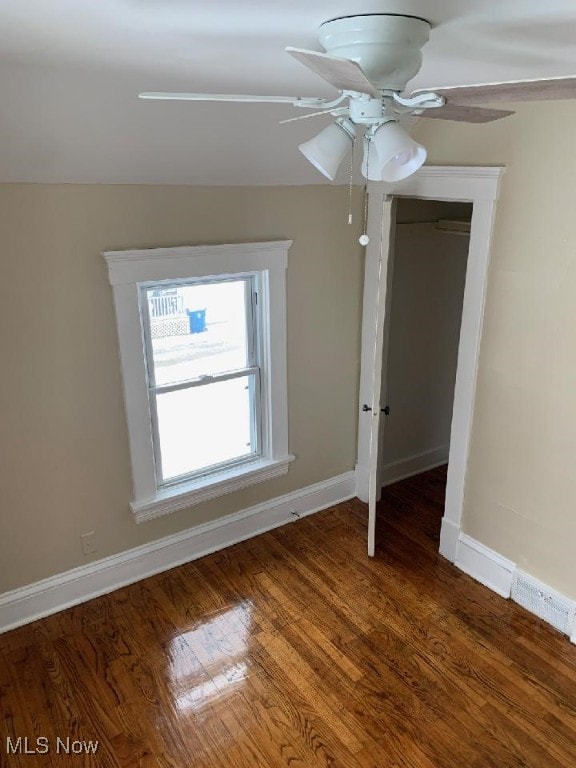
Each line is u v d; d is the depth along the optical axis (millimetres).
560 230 2434
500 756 2186
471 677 2541
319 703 2412
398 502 3969
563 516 2693
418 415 4230
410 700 2428
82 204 2486
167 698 2430
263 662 2621
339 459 3898
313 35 1452
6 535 2705
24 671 2568
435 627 2830
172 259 2762
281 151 2758
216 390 3266
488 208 2666
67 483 2812
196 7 1211
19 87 1853
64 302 2566
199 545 3361
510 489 2910
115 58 1669
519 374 2736
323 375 3600
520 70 1917
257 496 3559
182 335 3045
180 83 2004
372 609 2951
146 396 2916
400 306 3809
